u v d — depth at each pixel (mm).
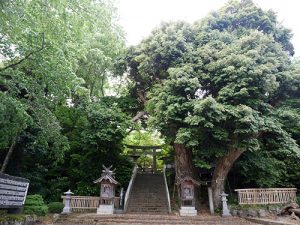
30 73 9203
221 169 15062
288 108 15078
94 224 11344
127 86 19672
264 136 14766
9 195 8898
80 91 8820
